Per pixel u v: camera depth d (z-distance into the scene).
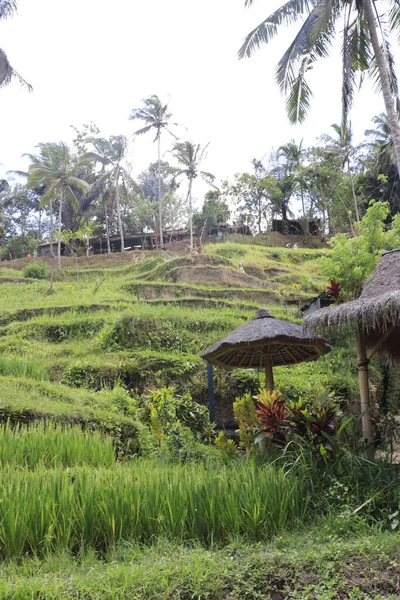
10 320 18.98
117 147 44.31
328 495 5.83
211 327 16.81
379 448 7.68
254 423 8.10
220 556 4.73
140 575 4.26
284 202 47.69
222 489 5.43
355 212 41.91
